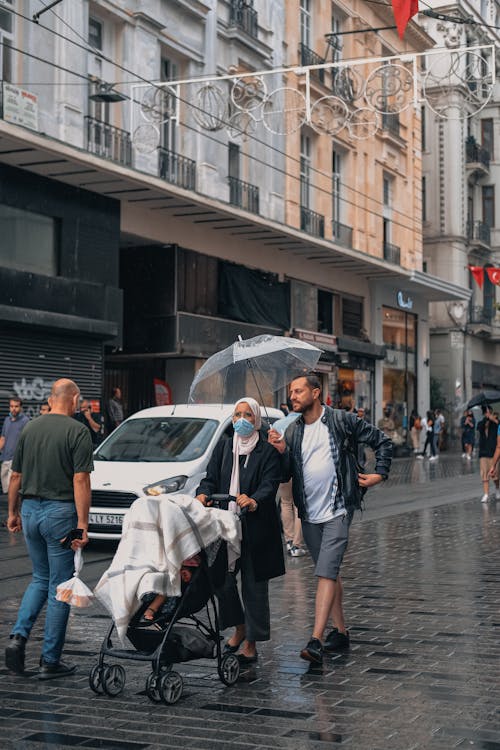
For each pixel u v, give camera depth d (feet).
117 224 88.89
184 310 98.02
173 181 93.86
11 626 30.96
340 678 24.13
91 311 84.28
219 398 30.37
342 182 131.03
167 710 21.48
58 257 82.43
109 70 87.97
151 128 90.48
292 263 119.24
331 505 25.82
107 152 86.17
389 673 24.59
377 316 141.08
